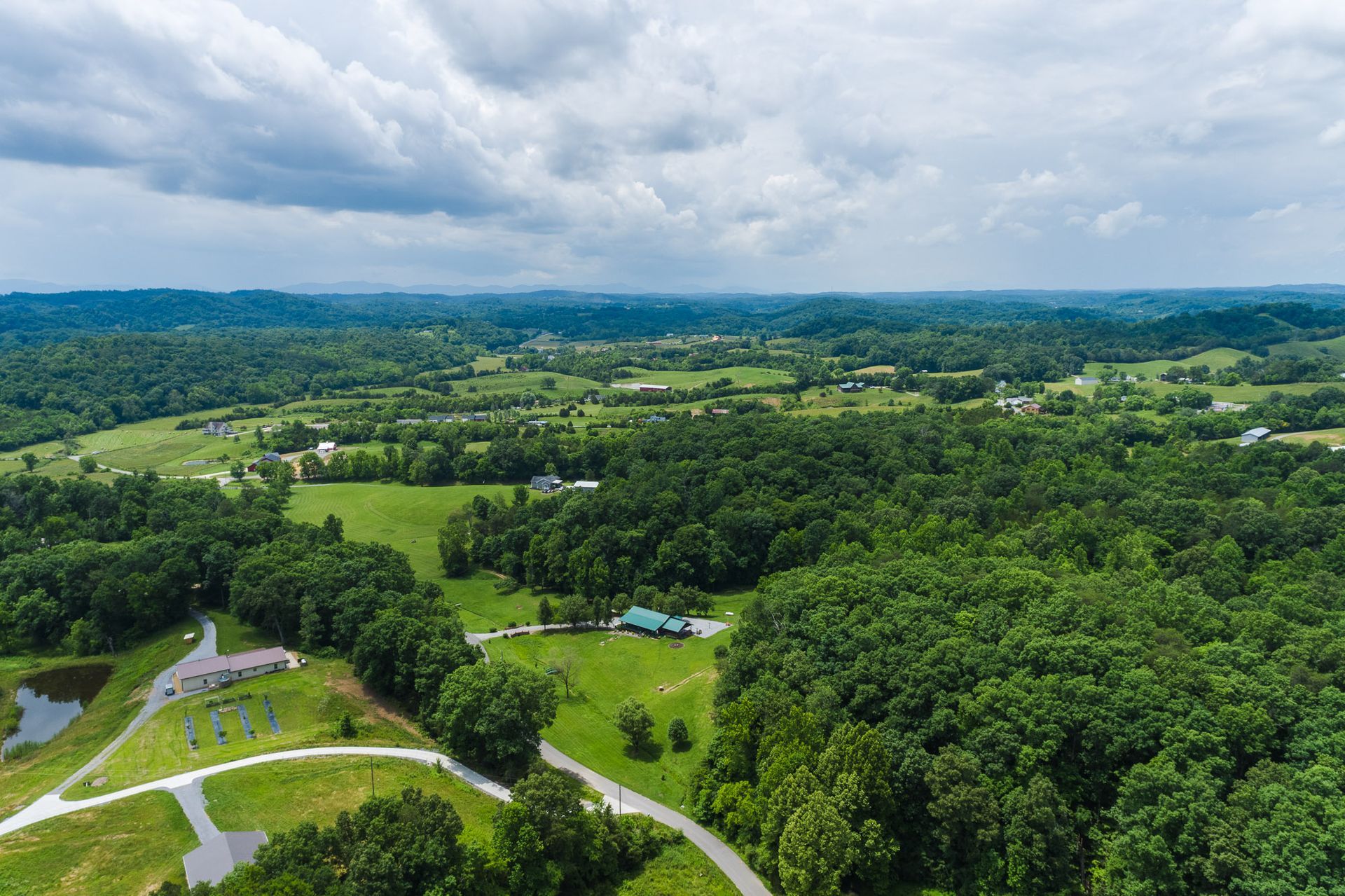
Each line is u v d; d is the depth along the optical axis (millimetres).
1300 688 72188
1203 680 74750
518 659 125375
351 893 58438
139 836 71500
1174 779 63250
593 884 74375
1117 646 81438
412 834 64812
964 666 84000
